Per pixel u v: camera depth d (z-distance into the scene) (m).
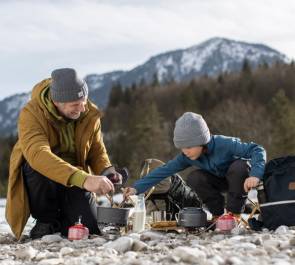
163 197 5.68
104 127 92.44
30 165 4.86
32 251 3.96
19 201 5.00
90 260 3.49
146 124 59.38
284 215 4.86
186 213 4.91
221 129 54.16
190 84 102.50
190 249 3.43
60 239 4.78
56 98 4.91
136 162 54.25
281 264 3.12
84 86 5.00
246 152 5.29
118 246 3.97
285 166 5.01
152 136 57.94
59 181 4.71
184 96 87.25
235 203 5.26
